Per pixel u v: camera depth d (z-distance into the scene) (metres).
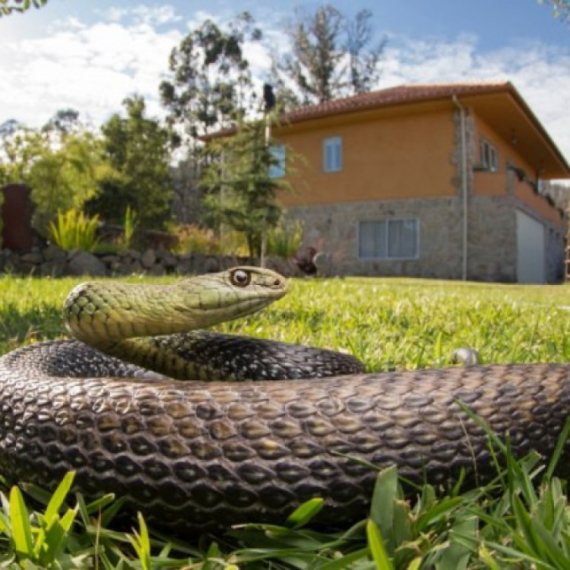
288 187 19.94
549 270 31.17
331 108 25.48
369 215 25.55
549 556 1.26
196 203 42.22
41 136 22.22
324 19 51.53
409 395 1.65
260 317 5.44
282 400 1.60
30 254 15.07
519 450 1.70
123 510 1.61
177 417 1.60
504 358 3.74
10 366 2.17
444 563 1.32
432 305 6.85
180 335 2.63
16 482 1.81
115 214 32.12
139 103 36.59
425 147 24.47
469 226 23.95
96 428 1.64
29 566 1.31
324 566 1.31
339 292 9.09
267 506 1.54
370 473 1.56
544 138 29.06
